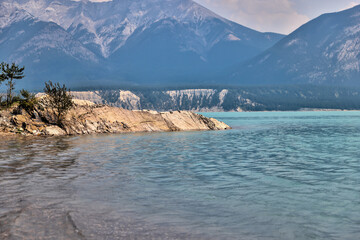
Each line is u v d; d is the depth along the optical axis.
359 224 13.26
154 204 15.59
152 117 78.81
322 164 28.55
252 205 15.66
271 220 13.62
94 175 22.38
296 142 50.53
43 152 34.75
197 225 12.91
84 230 12.05
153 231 12.17
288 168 26.33
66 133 63.66
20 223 12.59
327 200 16.66
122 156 32.75
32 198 16.09
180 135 63.34
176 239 11.51
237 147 42.66
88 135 62.22
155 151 37.41
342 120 158.75
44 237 11.30
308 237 11.90
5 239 11.05
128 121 74.88
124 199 16.33
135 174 23.08
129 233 11.91
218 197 17.03
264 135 65.50
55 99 65.88
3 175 21.81
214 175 23.08
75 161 28.75
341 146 44.84
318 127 98.81
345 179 21.94
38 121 64.50
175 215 14.03
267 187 19.42
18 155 32.06
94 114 71.81
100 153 34.72
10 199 15.84
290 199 16.78
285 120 167.38
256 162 29.56
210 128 85.50
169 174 23.30
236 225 12.98
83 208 14.67
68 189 18.12
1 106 64.75
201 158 31.98
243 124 123.94
